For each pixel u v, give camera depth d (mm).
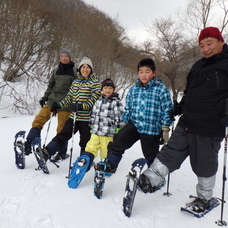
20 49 9703
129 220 2059
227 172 3371
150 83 2609
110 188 2678
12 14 9297
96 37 14703
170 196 2580
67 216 2031
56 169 3119
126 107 2857
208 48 2074
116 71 15398
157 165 2189
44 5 12367
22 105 8977
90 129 3240
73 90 3307
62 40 13430
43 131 5734
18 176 2797
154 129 2625
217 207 2352
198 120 2105
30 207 2129
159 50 17594
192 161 2201
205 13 15039
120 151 2707
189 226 2027
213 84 2039
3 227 1829
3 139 4695
